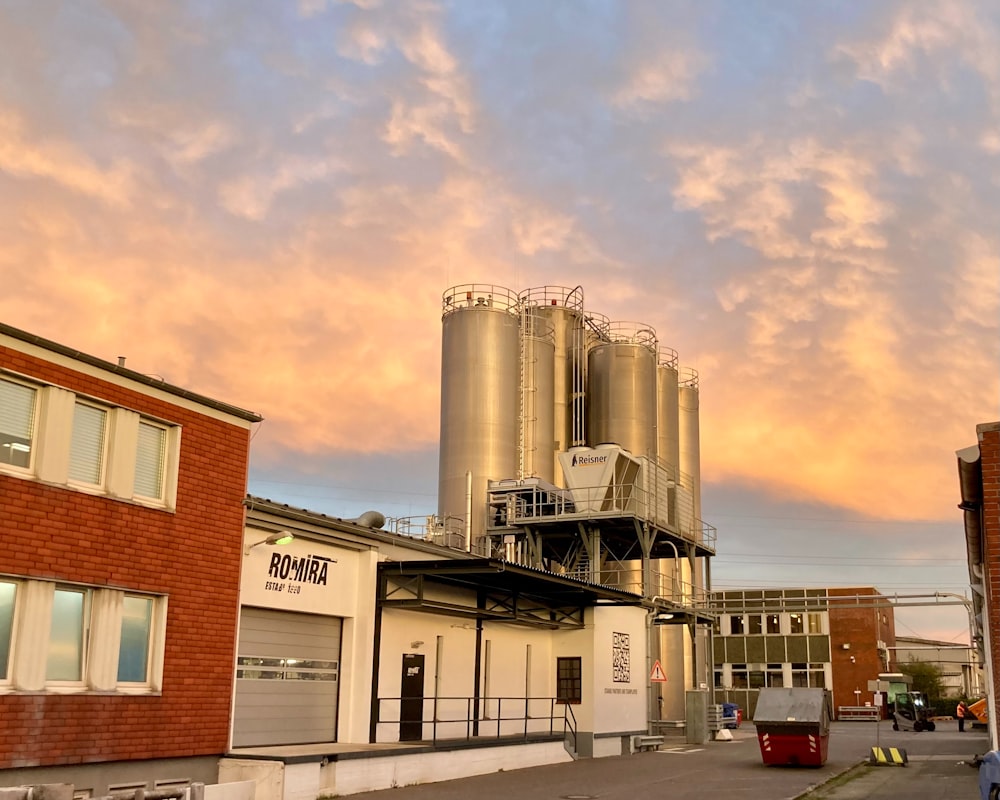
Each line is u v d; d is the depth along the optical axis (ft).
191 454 61.00
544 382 160.15
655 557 155.63
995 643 60.29
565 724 101.65
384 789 68.23
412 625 84.84
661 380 181.98
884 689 98.99
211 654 60.85
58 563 51.42
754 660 257.14
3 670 48.80
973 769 90.12
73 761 51.13
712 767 90.43
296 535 72.28
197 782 57.36
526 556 136.36
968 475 64.28
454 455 147.95
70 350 52.85
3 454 49.83
